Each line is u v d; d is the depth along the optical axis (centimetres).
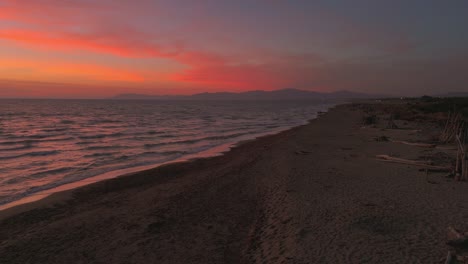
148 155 1862
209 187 1148
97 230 768
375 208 777
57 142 2336
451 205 768
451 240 554
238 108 11056
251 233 726
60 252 656
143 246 678
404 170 1198
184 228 774
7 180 1260
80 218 850
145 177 1327
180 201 990
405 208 766
